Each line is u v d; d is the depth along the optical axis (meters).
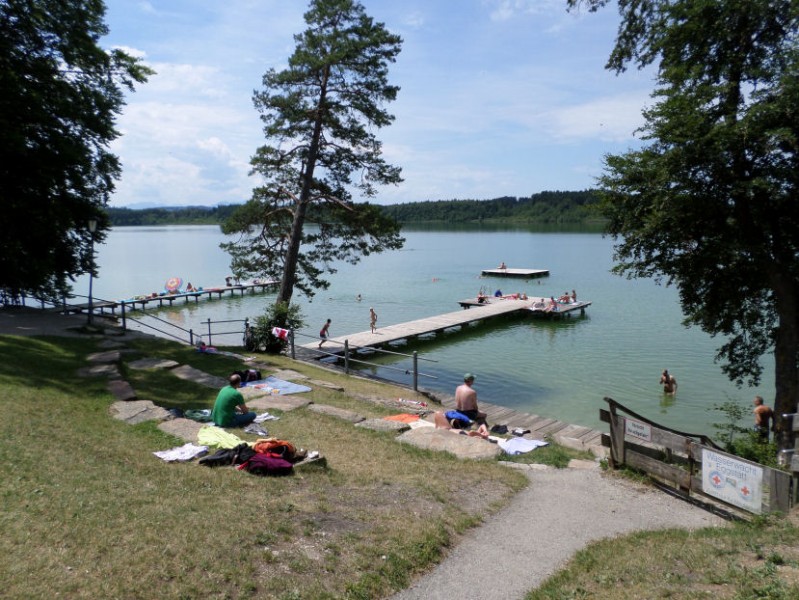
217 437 10.12
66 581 5.01
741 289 15.53
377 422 13.09
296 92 24.28
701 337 32.75
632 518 8.32
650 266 15.79
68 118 23.28
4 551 5.32
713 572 5.93
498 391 22.95
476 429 13.54
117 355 16.69
